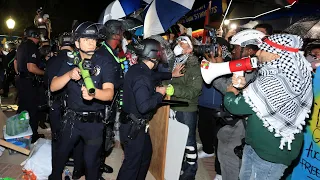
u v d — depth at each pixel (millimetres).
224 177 3061
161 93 2840
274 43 2115
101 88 2736
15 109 6793
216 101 3922
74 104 2818
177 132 3516
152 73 2926
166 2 4180
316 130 2979
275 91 2023
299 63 2074
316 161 2988
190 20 8484
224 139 2975
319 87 2922
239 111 2260
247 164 2410
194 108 3605
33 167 3617
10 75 7316
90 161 2969
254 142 2256
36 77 4656
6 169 3900
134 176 3037
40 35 5055
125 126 2936
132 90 2797
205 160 4633
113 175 3982
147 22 4273
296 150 2213
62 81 2637
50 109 3465
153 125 3889
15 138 4195
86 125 2854
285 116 2072
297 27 4977
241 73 2328
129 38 3713
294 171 3262
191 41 3578
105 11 5477
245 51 2559
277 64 2092
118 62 3092
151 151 3299
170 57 3508
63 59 3221
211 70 2494
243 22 6285
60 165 3010
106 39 3037
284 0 4465
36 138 4840
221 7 6047
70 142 2904
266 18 6641
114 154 4617
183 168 3822
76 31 2666
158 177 3721
